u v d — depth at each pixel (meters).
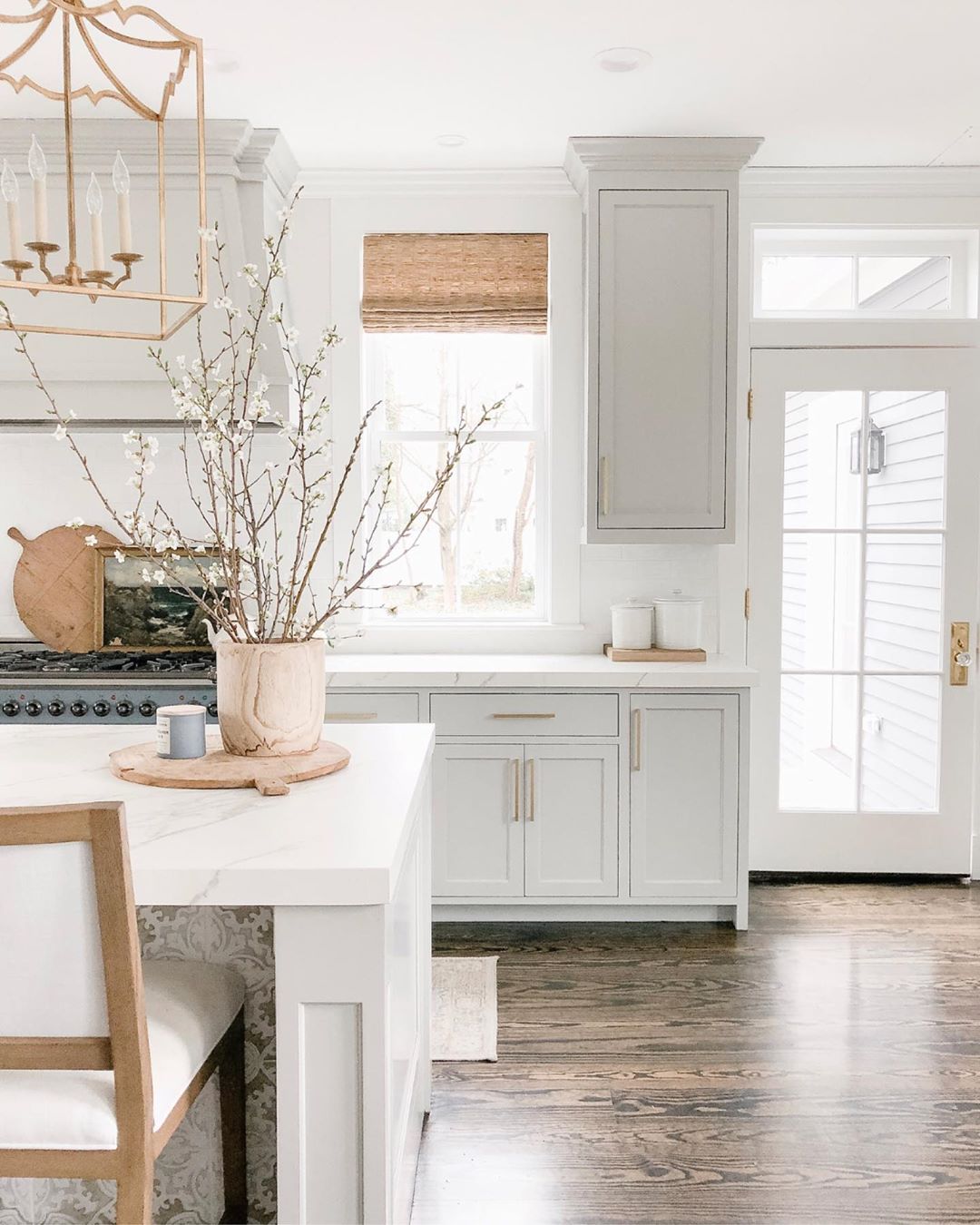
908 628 3.98
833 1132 2.24
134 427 3.55
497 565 4.24
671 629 3.73
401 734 2.23
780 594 3.97
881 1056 2.58
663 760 3.42
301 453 1.84
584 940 3.37
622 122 3.32
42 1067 1.21
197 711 1.84
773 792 4.00
